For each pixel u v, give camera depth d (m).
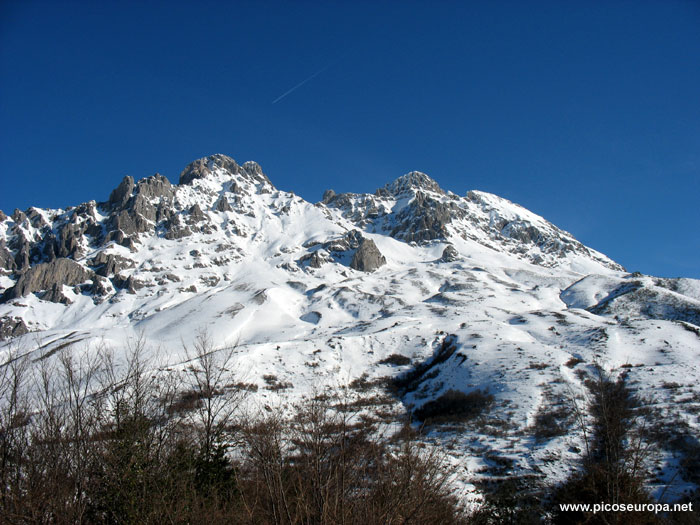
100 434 15.17
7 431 13.88
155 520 12.52
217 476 16.03
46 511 12.70
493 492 24.44
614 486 16.39
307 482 11.91
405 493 11.59
